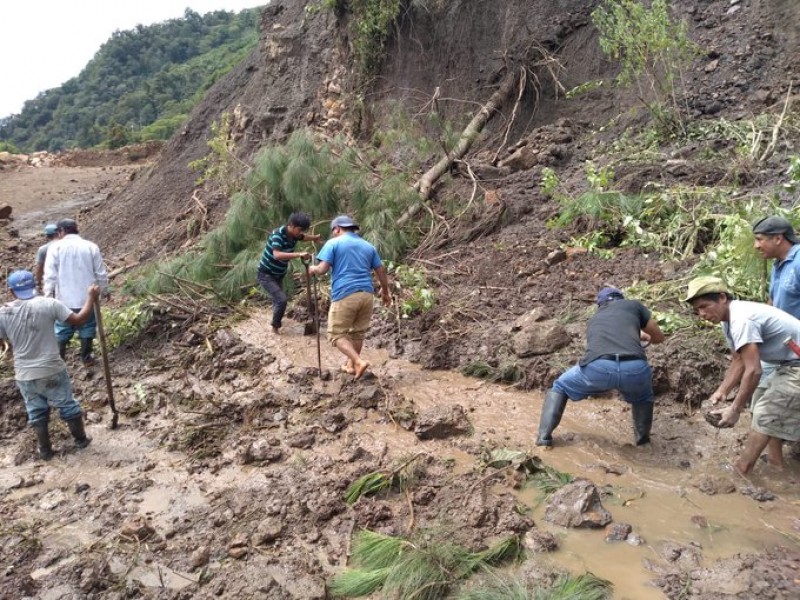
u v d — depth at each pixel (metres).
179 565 3.88
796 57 9.33
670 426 4.96
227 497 4.55
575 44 11.29
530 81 11.34
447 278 8.06
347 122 13.28
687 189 7.66
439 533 3.87
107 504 4.61
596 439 4.88
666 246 7.25
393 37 13.00
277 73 15.19
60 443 5.62
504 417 5.34
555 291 7.08
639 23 8.96
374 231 8.79
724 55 9.88
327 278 8.58
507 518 3.93
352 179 9.45
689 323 5.81
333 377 6.28
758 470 4.33
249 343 7.23
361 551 3.80
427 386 5.99
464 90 12.16
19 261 14.06
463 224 9.27
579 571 3.50
